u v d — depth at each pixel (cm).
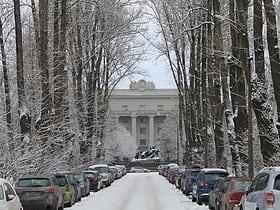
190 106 5150
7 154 2584
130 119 17050
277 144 2295
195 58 4741
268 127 2311
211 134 4291
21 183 2119
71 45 4681
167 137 13262
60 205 2298
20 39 2772
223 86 3181
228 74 3170
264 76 2366
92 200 3125
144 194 3706
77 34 4706
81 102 4722
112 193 3847
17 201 1565
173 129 13075
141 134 17188
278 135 2277
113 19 4869
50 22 3878
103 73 5981
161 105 16850
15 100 3419
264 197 1311
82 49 4909
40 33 3138
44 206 2073
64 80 3503
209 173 2703
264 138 2323
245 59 2566
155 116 16825
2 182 1516
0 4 3294
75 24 4459
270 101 2536
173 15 4403
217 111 3669
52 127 3009
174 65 5356
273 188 1302
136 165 13088
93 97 5241
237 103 2900
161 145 13462
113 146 8862
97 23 4906
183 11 4122
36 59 3459
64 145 3403
